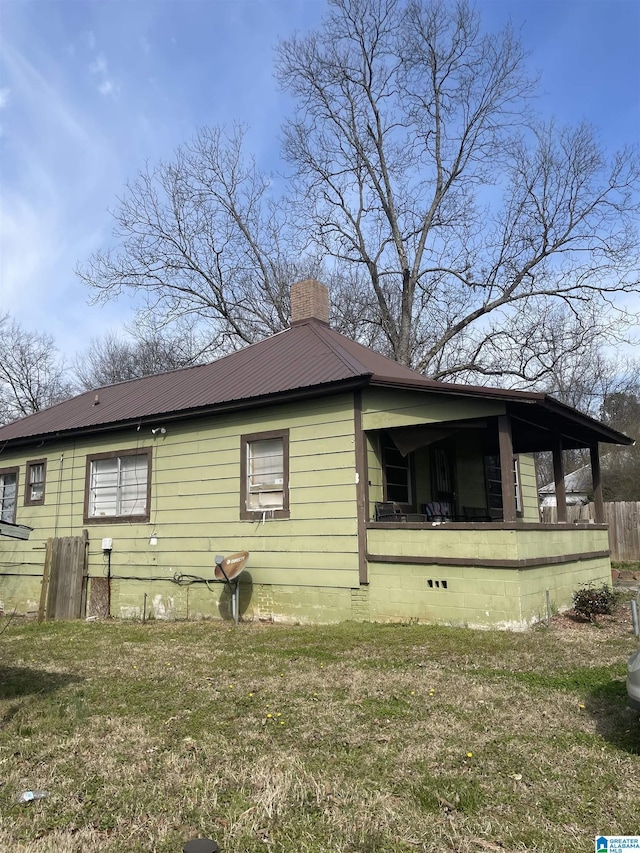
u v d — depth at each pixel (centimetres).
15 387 3612
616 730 450
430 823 323
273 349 1330
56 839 310
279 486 1045
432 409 899
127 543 1233
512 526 816
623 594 1214
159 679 632
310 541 991
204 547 1120
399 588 901
